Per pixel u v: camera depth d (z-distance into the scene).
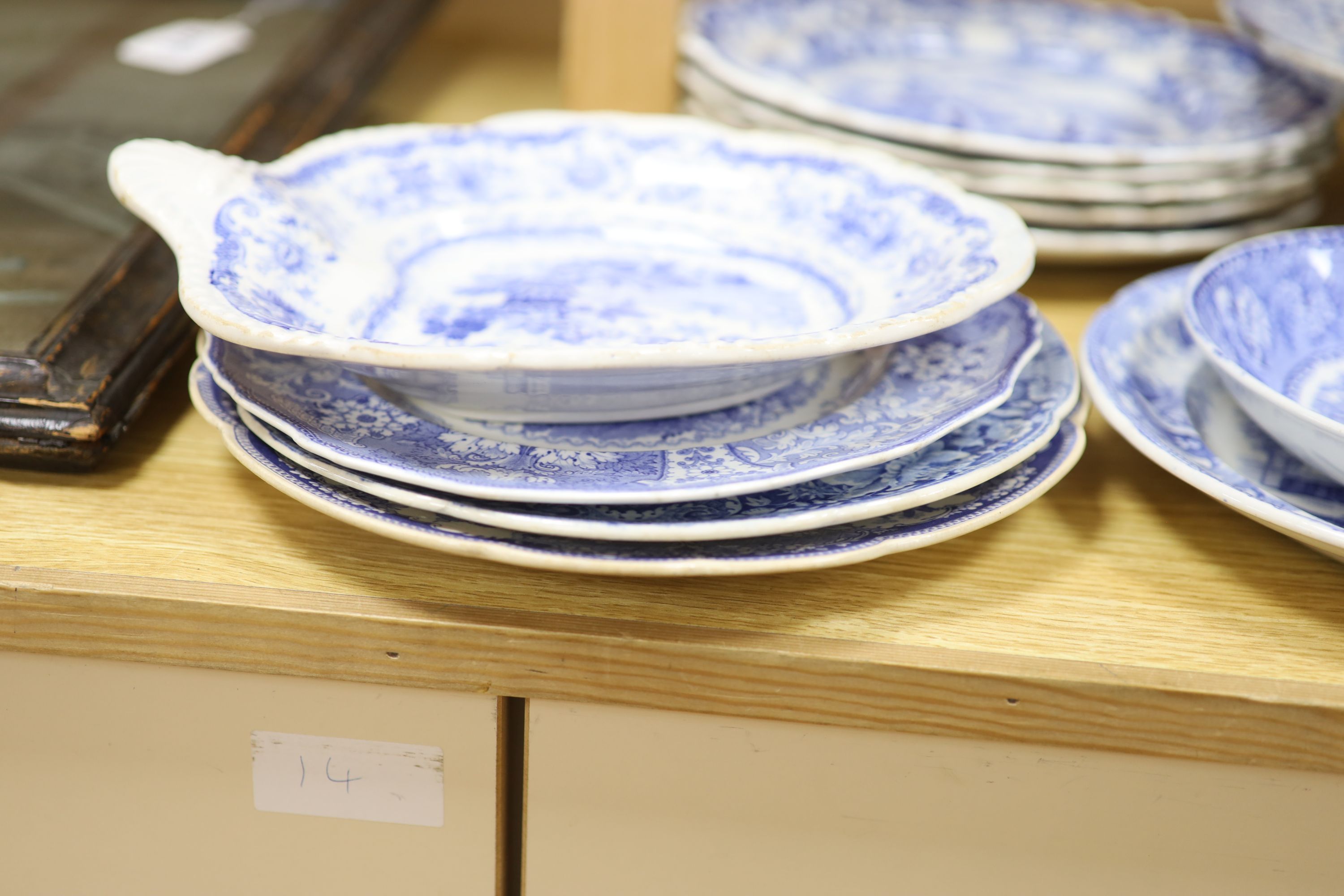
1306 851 0.49
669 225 0.66
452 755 0.52
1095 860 0.51
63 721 0.52
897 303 0.53
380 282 0.56
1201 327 0.51
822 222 0.63
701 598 0.48
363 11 1.02
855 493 0.45
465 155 0.67
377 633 0.47
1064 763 0.49
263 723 0.51
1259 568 0.52
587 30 0.88
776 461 0.46
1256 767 0.47
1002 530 0.54
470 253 0.63
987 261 0.51
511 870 0.60
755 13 0.97
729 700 0.47
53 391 0.51
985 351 0.54
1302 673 0.46
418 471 0.43
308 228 0.55
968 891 0.53
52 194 0.67
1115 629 0.48
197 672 0.50
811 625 0.47
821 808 0.51
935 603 0.49
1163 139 0.82
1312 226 0.85
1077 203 0.73
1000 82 0.96
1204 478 0.47
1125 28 0.99
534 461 0.46
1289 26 0.71
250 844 0.56
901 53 1.01
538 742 0.51
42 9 1.01
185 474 0.55
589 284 0.60
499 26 1.20
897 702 0.46
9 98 0.81
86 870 0.57
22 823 0.56
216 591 0.47
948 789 0.50
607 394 0.46
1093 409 0.65
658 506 0.44
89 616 0.47
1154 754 0.46
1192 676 0.45
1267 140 0.74
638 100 0.90
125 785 0.54
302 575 0.49
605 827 0.53
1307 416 0.45
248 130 0.77
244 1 1.04
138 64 0.88
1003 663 0.46
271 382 0.50
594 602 0.48
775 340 0.40
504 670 0.47
